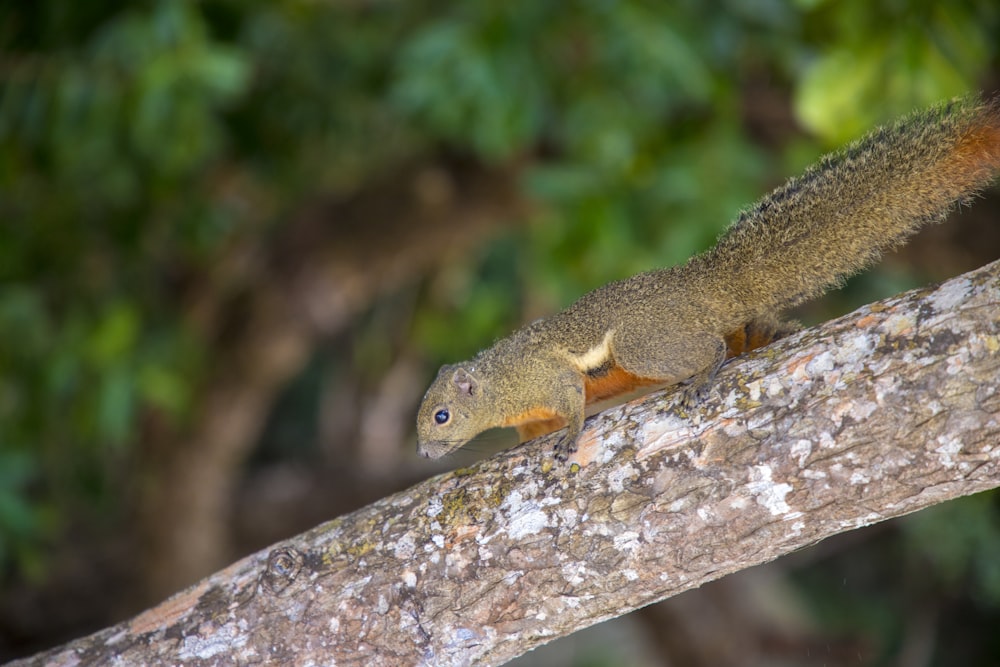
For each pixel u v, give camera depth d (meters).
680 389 6.30
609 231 11.66
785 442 5.71
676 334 7.33
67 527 18.61
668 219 11.79
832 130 11.22
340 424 21.89
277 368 16.97
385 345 20.03
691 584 5.99
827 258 6.98
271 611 6.46
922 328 5.55
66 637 17.58
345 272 16.58
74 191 13.96
